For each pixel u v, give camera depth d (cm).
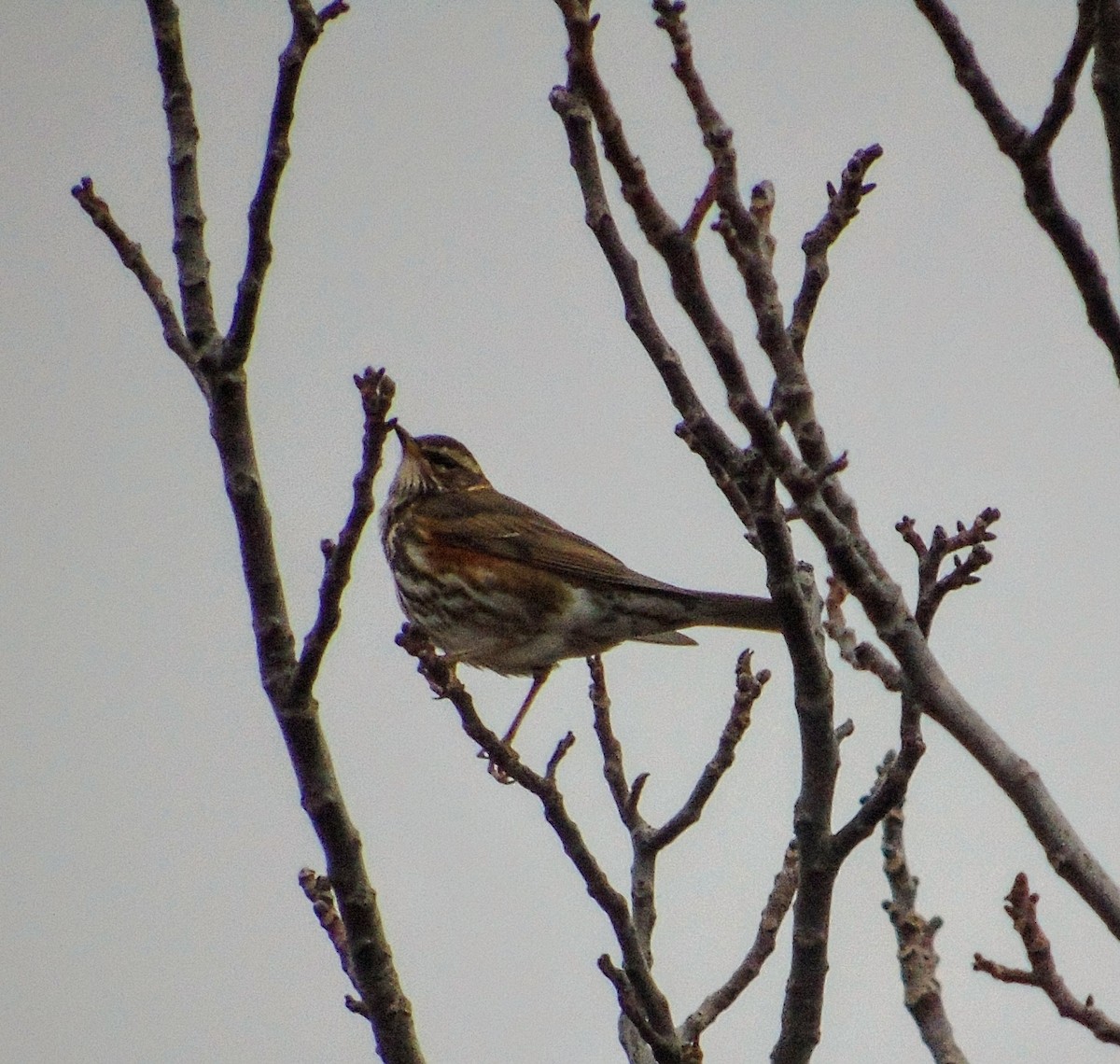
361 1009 1201
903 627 1036
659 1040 1108
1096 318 955
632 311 1030
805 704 1077
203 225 1095
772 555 1043
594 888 1139
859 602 1034
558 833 1151
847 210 1077
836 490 1112
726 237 1010
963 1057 1140
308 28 1043
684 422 1034
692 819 1266
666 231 977
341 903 1093
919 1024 1161
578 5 954
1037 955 1055
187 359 1091
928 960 1182
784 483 998
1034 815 1007
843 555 1016
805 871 1088
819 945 1089
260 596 1080
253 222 1055
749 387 988
